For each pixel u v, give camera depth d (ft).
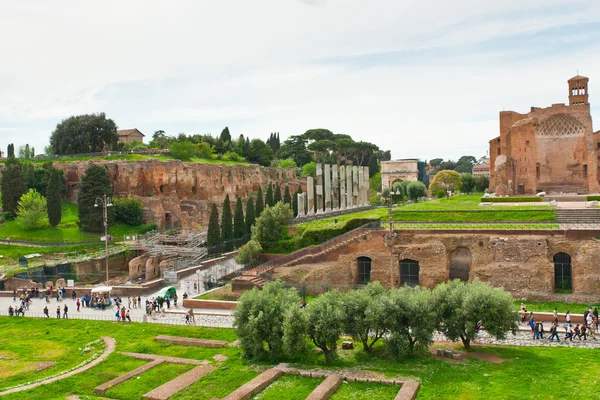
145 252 302.45
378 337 140.26
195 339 158.10
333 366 131.95
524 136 349.82
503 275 192.13
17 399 118.52
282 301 144.66
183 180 458.91
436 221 234.17
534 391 109.81
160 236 333.83
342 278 209.67
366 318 135.85
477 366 126.62
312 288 203.92
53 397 119.65
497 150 383.65
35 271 261.85
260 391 117.91
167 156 493.77
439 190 492.95
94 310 202.49
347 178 370.73
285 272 212.43
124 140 646.33
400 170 616.80
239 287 204.33
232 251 294.46
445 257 203.72
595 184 336.29
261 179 577.43
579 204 276.62
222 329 168.04
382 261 209.77
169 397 116.78
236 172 538.47
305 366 132.77
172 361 141.59
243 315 143.13
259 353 140.77
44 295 231.30
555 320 152.35
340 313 134.10
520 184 350.84
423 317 134.10
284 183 599.57
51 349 156.66
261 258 249.75
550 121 351.87
